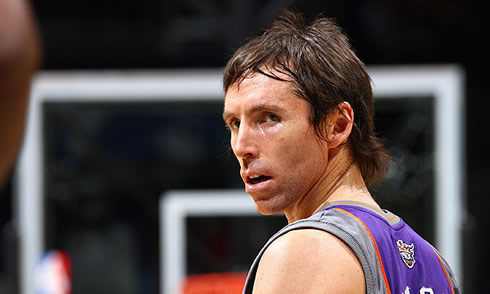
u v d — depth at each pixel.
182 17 18.84
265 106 3.53
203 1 18.47
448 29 19.14
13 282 15.96
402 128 16.47
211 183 17.59
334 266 3.11
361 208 3.59
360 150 3.85
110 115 16.94
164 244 16.64
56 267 16.09
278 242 3.25
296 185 3.64
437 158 16.33
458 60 19.48
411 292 3.50
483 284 21.11
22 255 16.09
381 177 4.08
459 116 16.36
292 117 3.54
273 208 3.67
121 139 17.34
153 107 16.73
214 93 16.58
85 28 19.05
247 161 3.64
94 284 17.28
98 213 17.23
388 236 3.53
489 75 19.88
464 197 19.47
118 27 19.03
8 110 1.06
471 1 19.03
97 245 17.31
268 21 16.83
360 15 18.48
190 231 16.62
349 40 4.05
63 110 16.56
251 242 16.50
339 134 3.70
